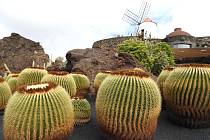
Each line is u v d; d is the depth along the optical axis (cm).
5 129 290
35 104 275
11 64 1078
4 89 446
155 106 317
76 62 690
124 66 690
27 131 272
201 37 2225
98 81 532
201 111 385
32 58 1089
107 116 319
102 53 714
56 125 281
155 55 941
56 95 288
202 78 378
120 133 315
